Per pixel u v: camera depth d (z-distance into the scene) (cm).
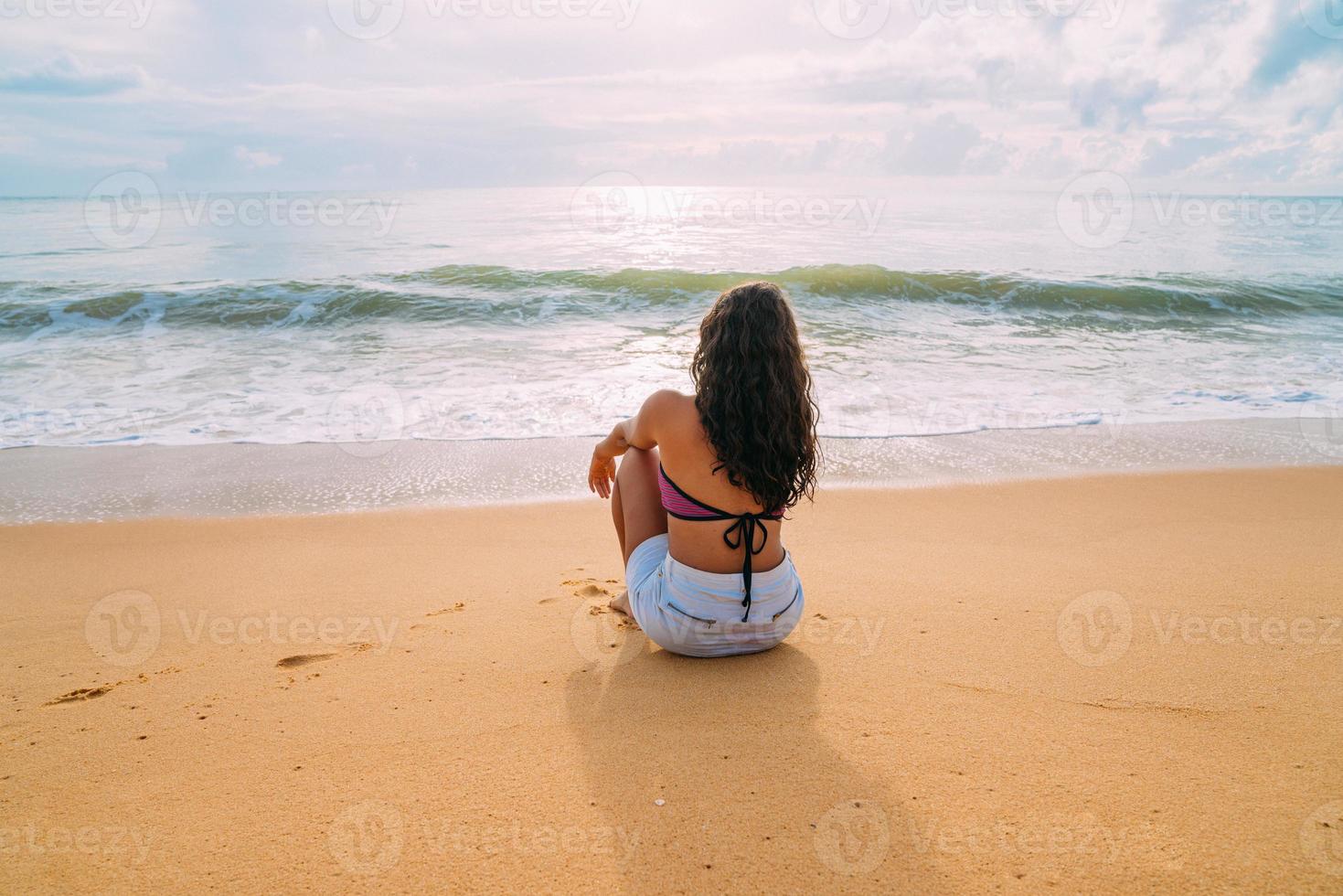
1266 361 868
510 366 822
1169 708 232
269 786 203
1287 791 190
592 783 200
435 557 404
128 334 973
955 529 437
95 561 400
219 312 1064
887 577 357
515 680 261
